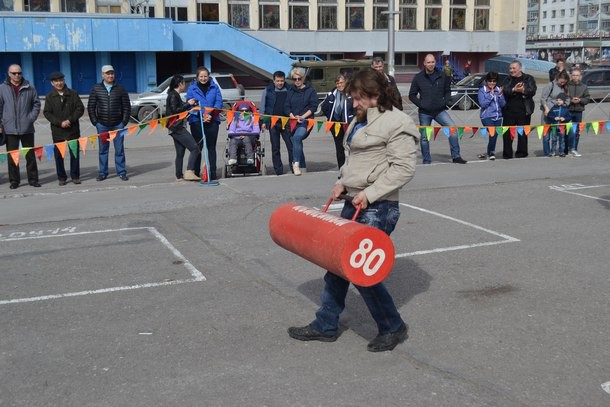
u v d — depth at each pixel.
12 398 4.23
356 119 4.76
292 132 11.80
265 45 40.53
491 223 8.38
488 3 52.59
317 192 10.26
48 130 21.05
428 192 10.25
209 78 11.34
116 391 4.29
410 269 6.65
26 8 36.69
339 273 4.36
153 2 42.97
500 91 13.38
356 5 48.16
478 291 6.02
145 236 7.97
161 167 14.01
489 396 4.15
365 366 4.58
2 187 11.43
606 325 5.23
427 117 12.70
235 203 9.62
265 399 4.15
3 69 34.53
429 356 4.72
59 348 4.95
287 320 5.42
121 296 6.00
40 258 7.16
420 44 50.44
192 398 4.18
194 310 5.65
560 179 11.30
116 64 36.59
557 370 4.48
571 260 6.88
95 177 12.59
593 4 121.44
